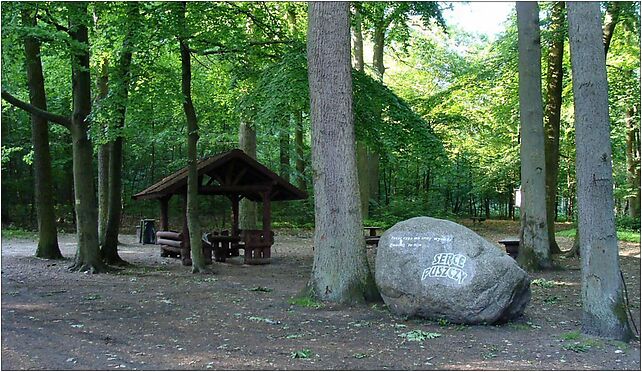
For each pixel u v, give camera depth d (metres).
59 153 27.28
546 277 12.54
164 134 25.39
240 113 14.11
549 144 17.08
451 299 7.57
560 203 44.38
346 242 9.22
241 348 6.44
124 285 11.41
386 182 37.75
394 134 14.11
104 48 13.90
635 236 21.34
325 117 9.27
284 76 12.09
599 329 6.94
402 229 8.26
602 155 6.89
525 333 7.27
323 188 9.31
